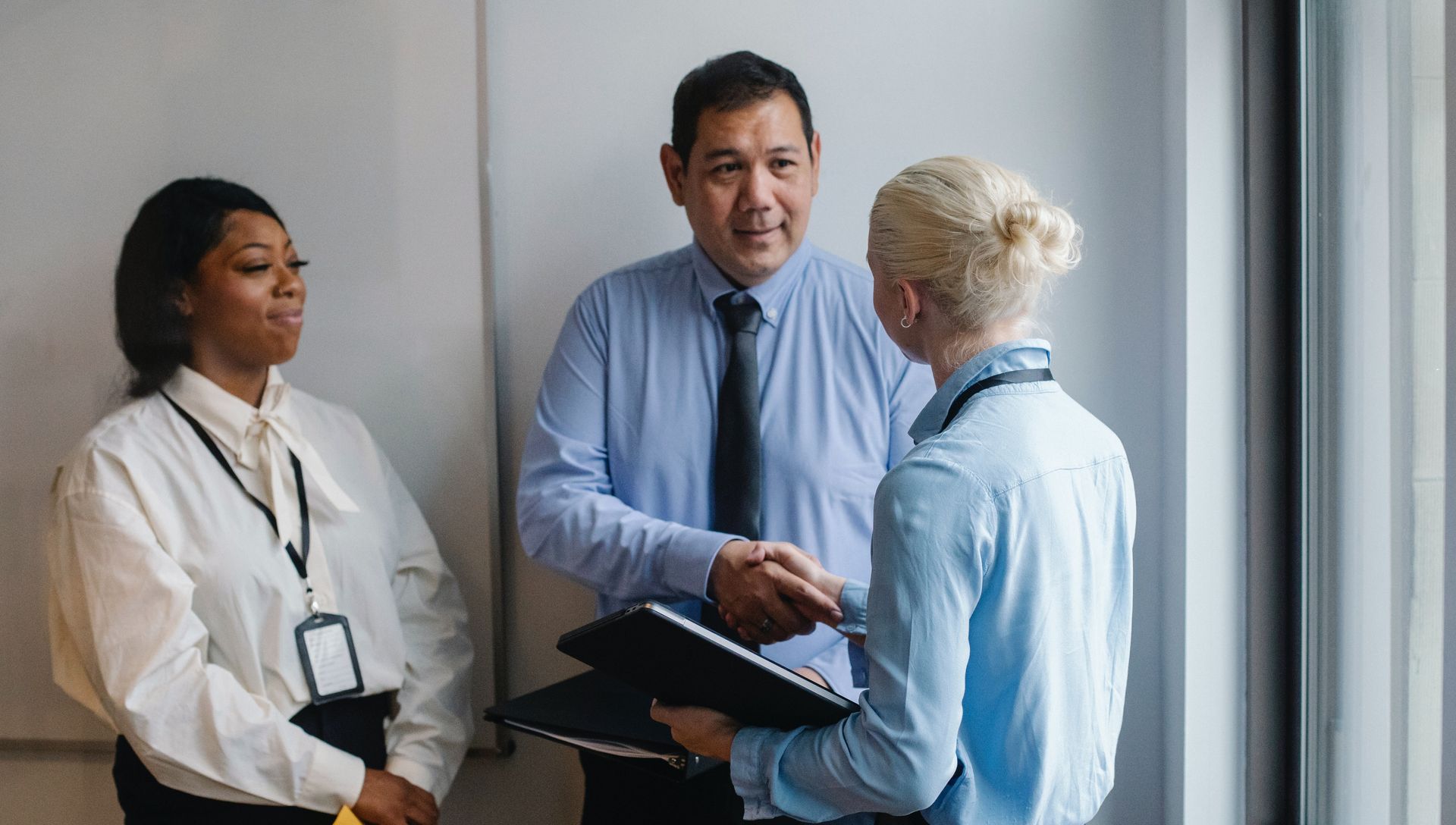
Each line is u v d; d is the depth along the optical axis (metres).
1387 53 1.66
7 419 2.19
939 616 1.10
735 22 2.13
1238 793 2.04
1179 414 2.04
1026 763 1.16
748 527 1.82
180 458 1.93
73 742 2.23
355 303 2.19
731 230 1.81
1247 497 2.00
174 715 1.76
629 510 1.81
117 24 2.17
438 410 2.20
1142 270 2.11
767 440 1.86
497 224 2.20
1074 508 1.18
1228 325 2.00
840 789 1.14
